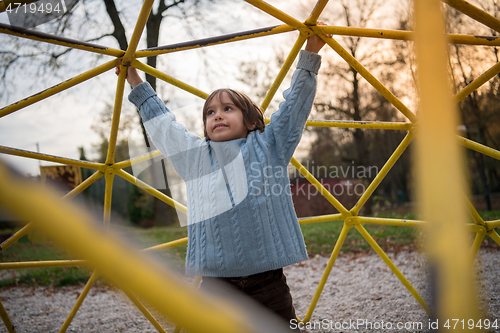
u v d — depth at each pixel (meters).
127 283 0.45
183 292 0.50
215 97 2.58
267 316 2.22
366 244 8.91
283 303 2.29
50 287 6.95
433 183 0.54
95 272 3.78
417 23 0.60
